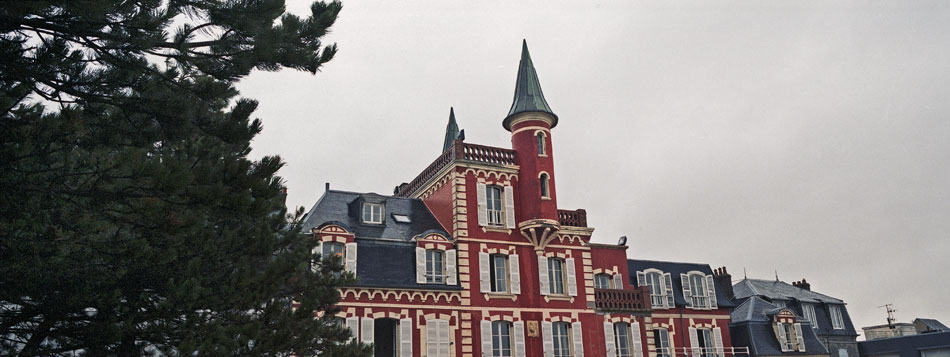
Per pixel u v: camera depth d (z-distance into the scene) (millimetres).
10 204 8797
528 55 36000
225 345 10070
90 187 9336
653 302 37781
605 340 32438
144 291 10555
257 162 10086
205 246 10953
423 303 28547
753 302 41812
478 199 31578
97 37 9203
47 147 9266
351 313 26938
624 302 33906
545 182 32969
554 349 31156
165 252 9820
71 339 10469
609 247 36625
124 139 9898
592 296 32812
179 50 9812
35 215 9125
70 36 9133
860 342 47500
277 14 10016
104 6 8039
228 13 9469
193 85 10297
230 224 12188
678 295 38812
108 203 9492
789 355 38844
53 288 9789
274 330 12516
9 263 9156
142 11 9281
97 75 9422
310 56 10453
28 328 10414
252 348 12180
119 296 9852
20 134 9016
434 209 33469
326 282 16531
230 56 10164
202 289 10383
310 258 17266
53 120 9109
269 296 11844
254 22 9703
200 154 10297
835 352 45188
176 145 11508
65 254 9711
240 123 10148
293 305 24828
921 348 43562
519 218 32438
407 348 27469
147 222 9508
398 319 27859
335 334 16031
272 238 12109
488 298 30047
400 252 29500
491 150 33062
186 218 9406
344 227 28062
